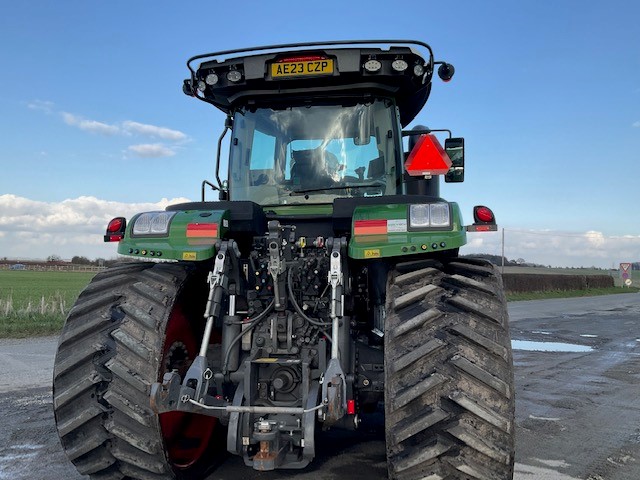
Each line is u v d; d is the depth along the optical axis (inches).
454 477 120.1
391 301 136.9
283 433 136.9
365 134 185.5
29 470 175.2
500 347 124.5
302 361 145.6
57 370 136.8
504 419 118.7
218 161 201.3
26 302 944.9
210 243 147.1
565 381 344.5
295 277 155.7
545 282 1824.6
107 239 165.8
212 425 173.6
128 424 135.0
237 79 181.9
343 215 151.3
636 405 280.5
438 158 181.3
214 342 174.6
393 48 175.2
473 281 136.4
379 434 215.0
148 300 144.3
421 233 138.6
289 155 187.9
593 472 182.4
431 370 124.1
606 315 900.0
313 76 177.8
